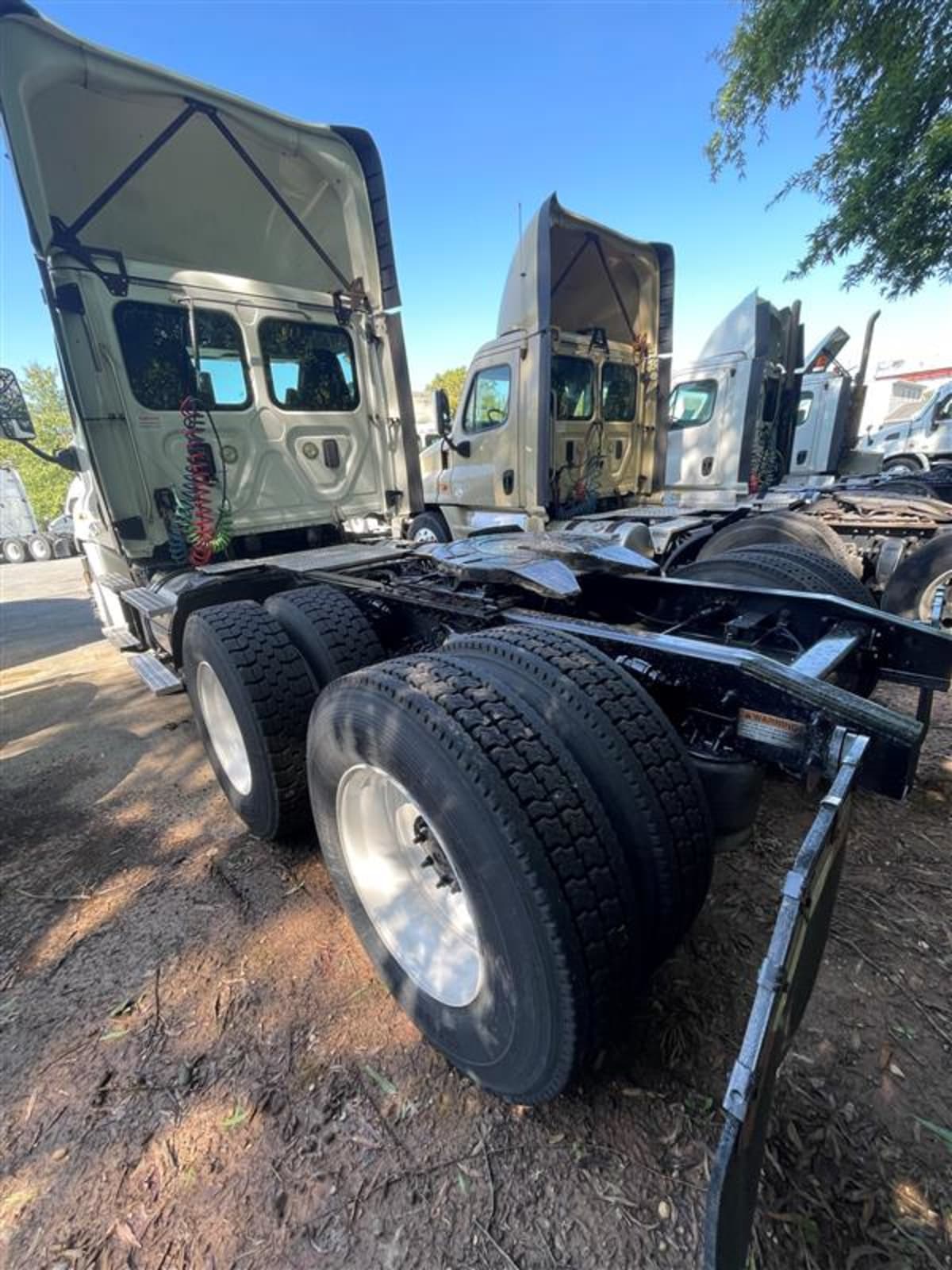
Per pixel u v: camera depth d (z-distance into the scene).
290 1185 1.26
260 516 3.83
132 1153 1.33
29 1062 1.56
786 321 7.77
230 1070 1.51
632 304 5.89
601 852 1.20
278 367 3.79
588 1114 1.35
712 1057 1.46
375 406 4.30
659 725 1.39
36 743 3.75
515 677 1.44
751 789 1.48
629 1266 1.10
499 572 2.15
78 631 7.29
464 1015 1.38
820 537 3.67
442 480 6.63
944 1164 1.20
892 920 1.84
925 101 5.41
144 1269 1.13
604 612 2.65
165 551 3.60
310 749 1.73
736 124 6.89
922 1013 1.53
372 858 1.72
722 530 4.11
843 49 5.80
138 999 1.75
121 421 3.26
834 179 6.65
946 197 5.68
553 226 4.77
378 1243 1.15
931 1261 1.06
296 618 2.37
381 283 4.07
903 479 7.01
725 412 7.07
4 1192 1.27
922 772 2.64
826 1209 1.14
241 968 1.84
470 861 1.22
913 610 3.84
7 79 2.57
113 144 3.08
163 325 3.32
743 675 1.41
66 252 2.96
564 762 1.25
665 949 1.38
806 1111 1.31
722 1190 0.79
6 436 3.31
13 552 18.03
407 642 2.53
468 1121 1.36
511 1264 1.11
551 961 1.13
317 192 3.79
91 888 2.27
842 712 1.27
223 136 3.26
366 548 3.52
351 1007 1.68
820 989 1.61
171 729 3.83
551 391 4.94
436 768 1.26
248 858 2.40
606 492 6.02
